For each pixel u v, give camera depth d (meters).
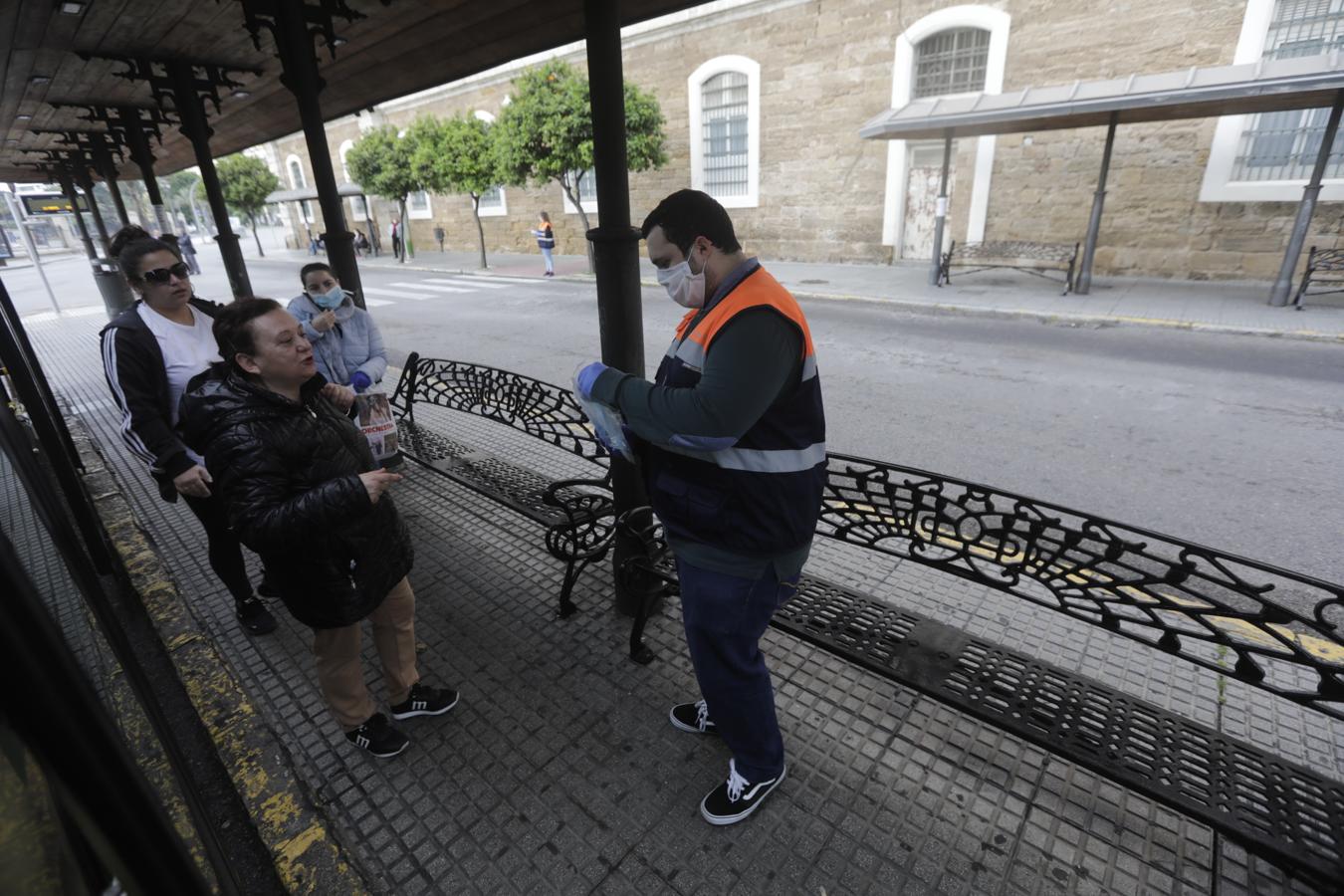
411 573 3.30
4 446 1.25
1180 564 1.77
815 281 12.45
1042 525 1.99
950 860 1.82
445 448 4.19
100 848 0.50
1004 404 5.84
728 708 1.83
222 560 2.78
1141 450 4.81
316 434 1.81
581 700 2.45
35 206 14.21
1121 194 11.02
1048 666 2.12
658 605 2.98
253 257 29.12
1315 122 9.41
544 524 2.96
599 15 2.10
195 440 1.73
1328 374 6.45
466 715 2.39
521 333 9.55
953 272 12.92
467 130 16.28
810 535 1.73
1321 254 8.64
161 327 2.60
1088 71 10.72
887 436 5.18
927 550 3.46
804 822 1.94
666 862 1.85
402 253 21.23
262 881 1.89
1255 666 1.70
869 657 2.17
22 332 4.13
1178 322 8.36
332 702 2.12
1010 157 11.82
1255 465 4.52
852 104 13.25
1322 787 1.68
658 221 1.55
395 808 2.04
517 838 1.94
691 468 1.67
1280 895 1.70
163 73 6.78
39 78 6.32
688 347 1.59
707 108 15.27
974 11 11.41
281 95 7.45
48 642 0.44
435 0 4.24
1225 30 9.59
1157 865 1.79
